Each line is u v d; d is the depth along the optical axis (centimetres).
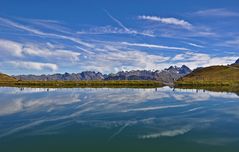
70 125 3064
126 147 2266
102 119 3434
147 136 2592
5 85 14350
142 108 4425
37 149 2220
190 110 4216
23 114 3800
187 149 2217
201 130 2836
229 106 4669
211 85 13250
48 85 14262
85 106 4662
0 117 3562
